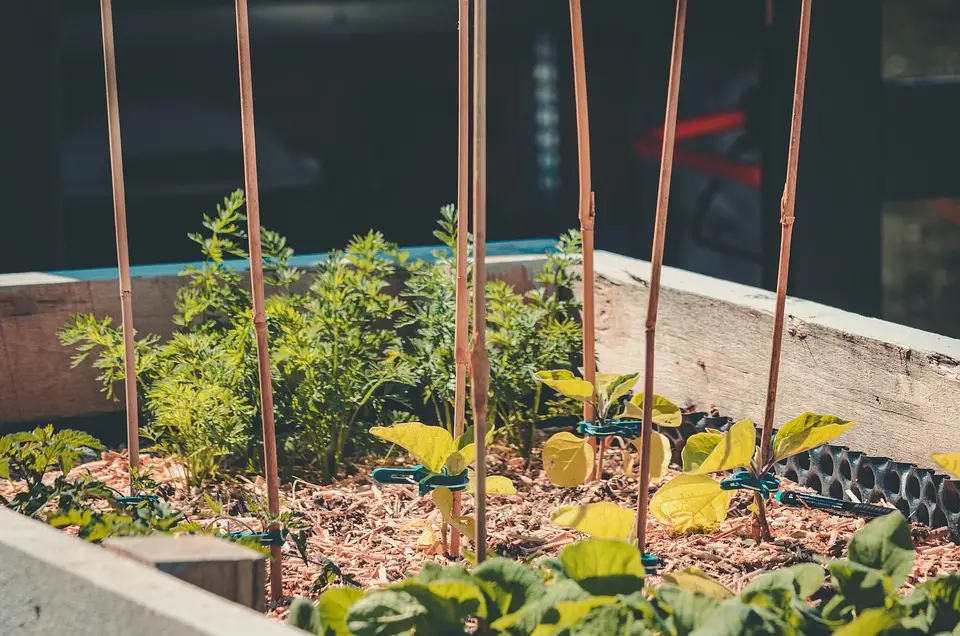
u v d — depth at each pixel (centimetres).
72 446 308
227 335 399
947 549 310
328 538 336
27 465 302
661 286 423
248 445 388
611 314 450
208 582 215
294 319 388
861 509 322
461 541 330
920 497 329
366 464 404
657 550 315
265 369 278
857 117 736
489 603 214
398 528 343
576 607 203
